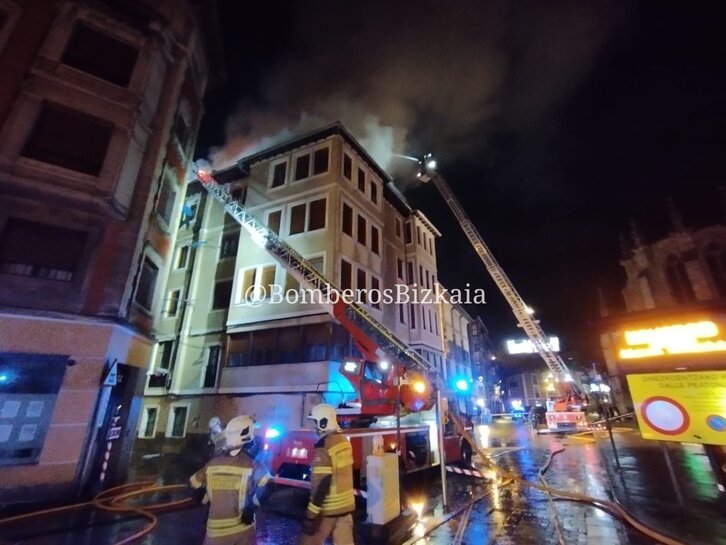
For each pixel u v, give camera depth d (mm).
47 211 9797
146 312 12133
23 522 7020
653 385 6762
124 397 10898
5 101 9922
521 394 57500
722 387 6113
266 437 9148
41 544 5938
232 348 17641
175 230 14031
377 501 5703
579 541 5586
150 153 11992
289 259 13289
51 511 7539
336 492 4055
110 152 10820
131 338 10938
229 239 20266
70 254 10016
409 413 10219
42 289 9383
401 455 9352
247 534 3336
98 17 11742
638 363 6980
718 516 5945
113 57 11828
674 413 6473
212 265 20172
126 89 11625
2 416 8203
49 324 9117
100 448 9695
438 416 8016
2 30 10344
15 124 9828
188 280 20609
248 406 15961
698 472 9055
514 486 9203
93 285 9984
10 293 8984
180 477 11148
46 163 9961
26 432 8406
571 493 8125
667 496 7137
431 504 7727
